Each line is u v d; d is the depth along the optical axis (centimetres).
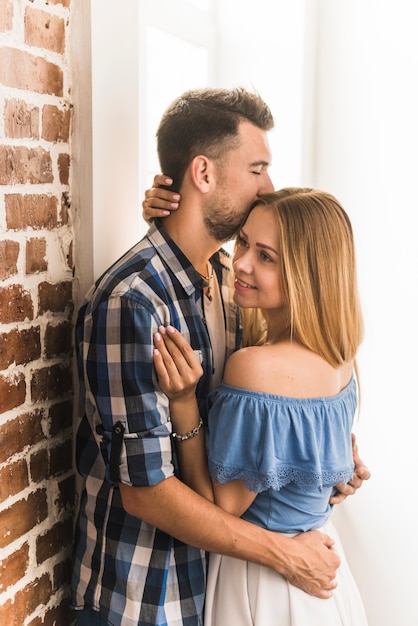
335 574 142
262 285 139
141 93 192
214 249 148
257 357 135
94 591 142
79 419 158
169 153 142
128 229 164
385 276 230
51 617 153
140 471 127
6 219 129
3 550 135
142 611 137
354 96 226
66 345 153
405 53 220
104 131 151
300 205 137
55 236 146
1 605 136
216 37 230
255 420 133
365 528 235
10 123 128
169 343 130
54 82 141
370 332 232
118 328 128
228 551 135
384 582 234
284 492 141
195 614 142
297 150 226
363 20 222
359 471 169
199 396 146
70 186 150
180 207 142
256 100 142
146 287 132
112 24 151
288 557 137
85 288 154
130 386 128
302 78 222
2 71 125
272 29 224
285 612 139
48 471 149
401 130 223
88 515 146
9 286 132
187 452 139
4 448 133
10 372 134
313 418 136
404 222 226
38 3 134
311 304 137
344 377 150
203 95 142
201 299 150
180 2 205
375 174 227
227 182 139
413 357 229
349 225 143
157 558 139
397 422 232
